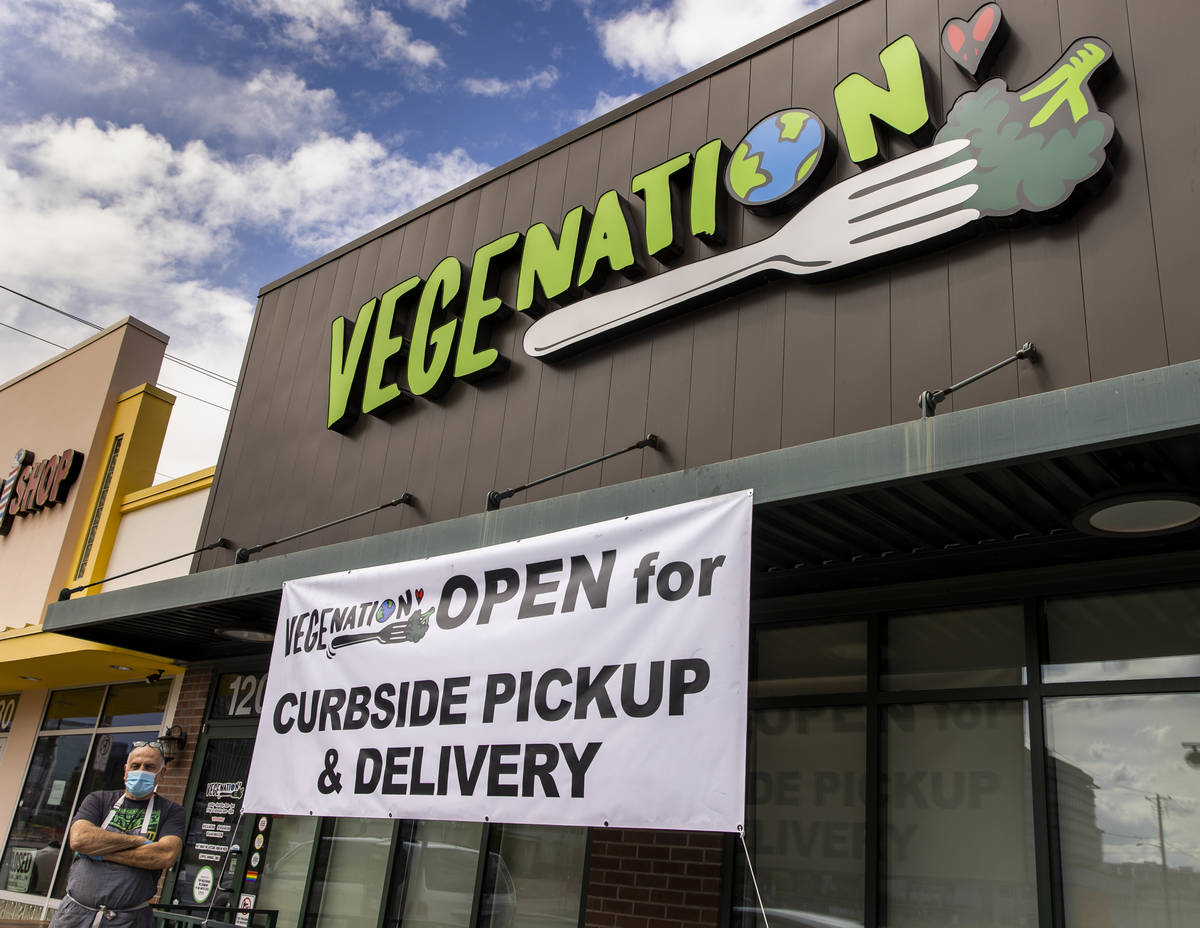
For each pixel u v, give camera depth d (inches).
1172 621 183.3
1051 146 200.2
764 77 265.0
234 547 359.9
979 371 201.0
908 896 194.5
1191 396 140.3
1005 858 186.4
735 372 241.3
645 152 285.9
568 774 175.6
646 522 182.9
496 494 270.2
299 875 308.0
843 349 223.8
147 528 438.6
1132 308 185.3
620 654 176.6
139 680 417.1
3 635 418.6
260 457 369.4
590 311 275.7
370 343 340.2
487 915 257.8
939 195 214.2
